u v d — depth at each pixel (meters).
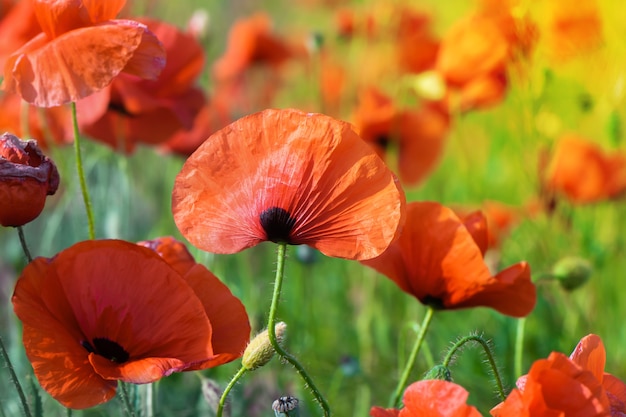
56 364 0.78
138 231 1.58
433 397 0.77
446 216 0.88
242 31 1.80
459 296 0.89
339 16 1.90
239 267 1.47
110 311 0.81
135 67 0.84
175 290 0.81
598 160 1.35
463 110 1.48
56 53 0.83
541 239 1.39
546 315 1.27
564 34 1.44
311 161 0.81
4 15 1.05
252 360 0.82
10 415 1.02
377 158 0.80
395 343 1.37
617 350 1.32
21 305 0.79
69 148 1.36
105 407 1.02
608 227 1.55
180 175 0.82
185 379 1.12
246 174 0.81
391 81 1.85
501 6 1.30
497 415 0.77
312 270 1.49
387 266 0.89
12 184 0.80
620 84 1.38
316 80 1.87
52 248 1.40
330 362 1.29
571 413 0.75
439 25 2.51
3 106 1.11
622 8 1.50
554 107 1.66
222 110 1.53
